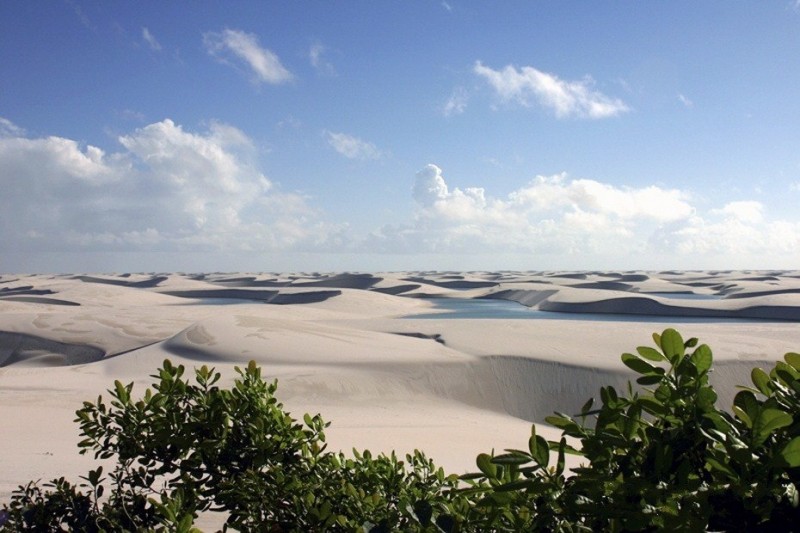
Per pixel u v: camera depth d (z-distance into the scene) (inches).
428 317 4232.3
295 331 2081.7
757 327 2496.3
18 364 2459.4
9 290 6545.3
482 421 1301.7
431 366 1640.0
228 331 2023.9
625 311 4436.5
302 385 1494.8
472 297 6648.6
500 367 1649.9
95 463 498.3
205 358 1784.0
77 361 2461.9
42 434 788.0
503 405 1529.3
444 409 1453.0
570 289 5447.8
